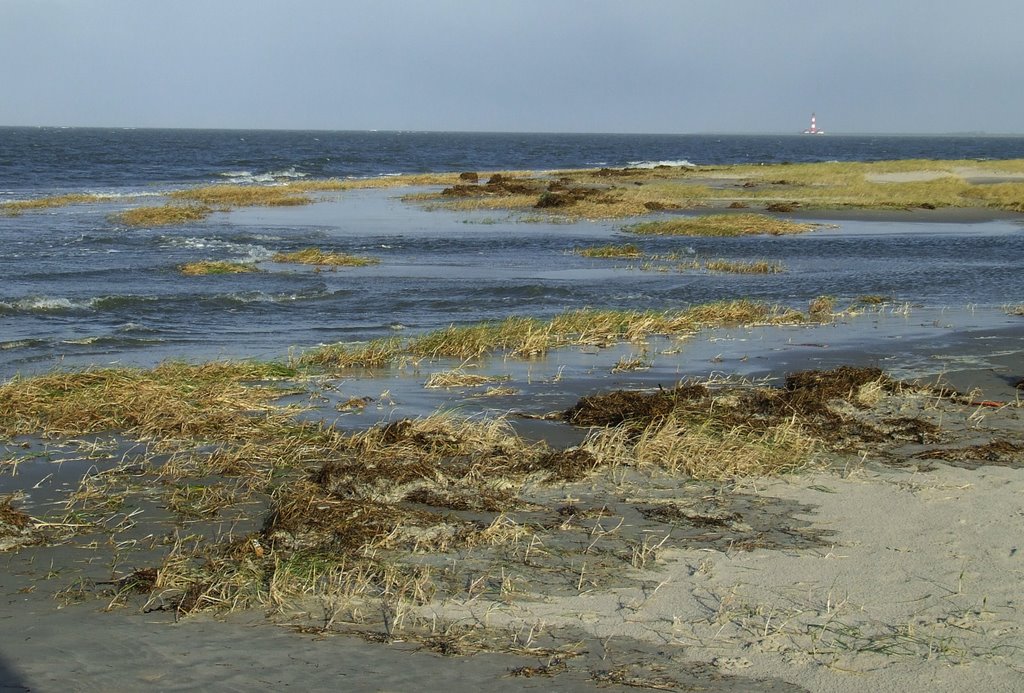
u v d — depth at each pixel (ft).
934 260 78.95
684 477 25.44
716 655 16.12
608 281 67.77
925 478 25.11
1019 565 19.56
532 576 19.22
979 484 24.57
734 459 26.09
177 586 18.67
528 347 42.11
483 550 20.49
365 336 48.24
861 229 102.37
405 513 21.88
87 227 98.99
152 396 31.86
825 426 29.53
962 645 16.40
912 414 31.09
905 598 18.19
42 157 276.62
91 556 20.30
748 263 75.20
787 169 187.01
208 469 25.82
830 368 38.32
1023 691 14.97
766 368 38.52
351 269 73.82
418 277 69.56
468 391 35.14
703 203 129.08
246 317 53.93
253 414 31.53
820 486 24.58
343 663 15.75
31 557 20.21
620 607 17.85
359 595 18.30
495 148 466.70
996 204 125.49
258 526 22.02
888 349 42.06
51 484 24.98
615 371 38.24
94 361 40.98
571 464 25.62
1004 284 65.21
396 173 240.73
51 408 31.12
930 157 404.36
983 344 43.04
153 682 15.10
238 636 16.67
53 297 57.72
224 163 269.03
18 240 86.53
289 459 26.66
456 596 18.26
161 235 91.61
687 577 19.16
